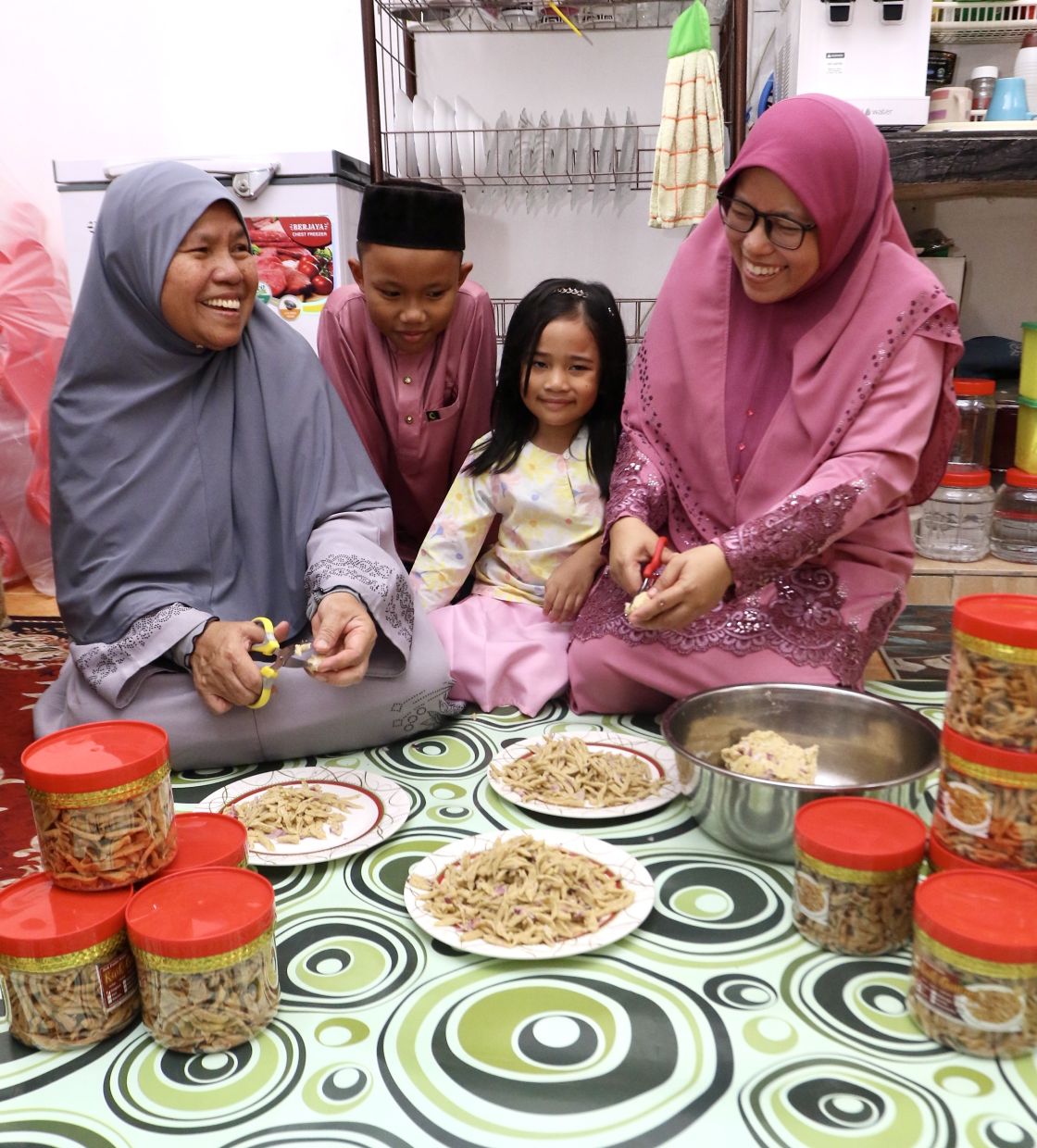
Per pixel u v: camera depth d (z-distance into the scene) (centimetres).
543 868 99
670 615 123
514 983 90
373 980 90
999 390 244
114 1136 74
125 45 273
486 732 145
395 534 219
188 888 86
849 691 125
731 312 144
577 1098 76
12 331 256
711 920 99
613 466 168
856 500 125
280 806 117
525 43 258
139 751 88
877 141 131
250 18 266
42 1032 82
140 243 128
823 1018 84
